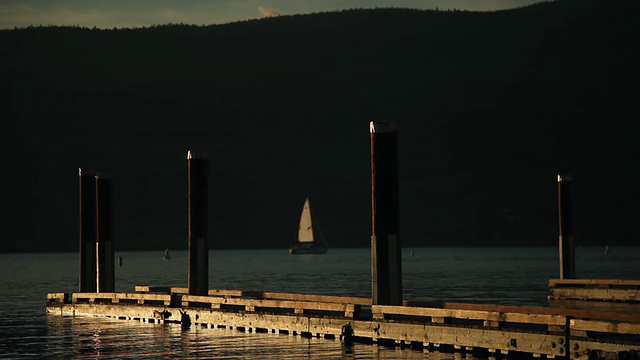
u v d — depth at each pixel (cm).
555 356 9088
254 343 11450
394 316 15050
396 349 10631
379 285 10919
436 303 11081
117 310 14900
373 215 10956
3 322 15162
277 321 12194
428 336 10356
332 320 11431
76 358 10900
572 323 9044
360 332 11094
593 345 8781
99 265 15688
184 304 13875
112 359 10756
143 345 11719
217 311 13125
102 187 15688
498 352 9712
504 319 9675
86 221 15975
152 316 14138
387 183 10875
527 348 9325
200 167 13888
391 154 10888
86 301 15912
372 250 10969
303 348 10900
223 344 11506
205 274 13900
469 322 12794
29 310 18188
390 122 10888
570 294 18475
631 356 8500
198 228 13875
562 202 19225
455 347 10075
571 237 19188
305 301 12788
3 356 11144
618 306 16775
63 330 13550
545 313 10056
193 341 11894
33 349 11700
